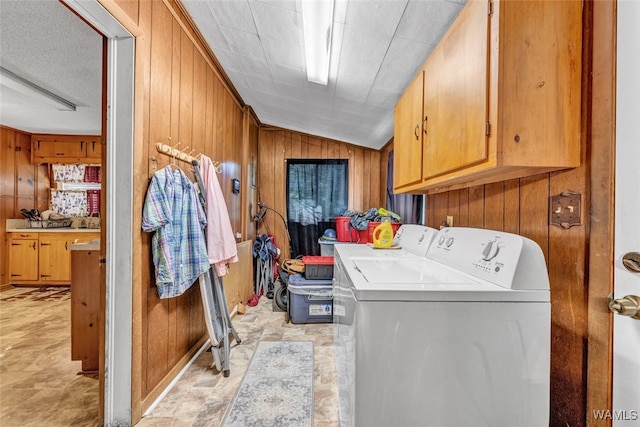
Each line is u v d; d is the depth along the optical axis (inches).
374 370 36.6
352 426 39.0
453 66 46.8
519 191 46.2
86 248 74.4
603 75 33.6
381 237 83.6
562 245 38.4
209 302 73.6
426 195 86.0
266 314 119.2
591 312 34.9
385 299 36.7
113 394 55.6
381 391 36.5
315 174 171.3
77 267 74.5
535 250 37.9
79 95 117.6
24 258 159.9
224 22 76.2
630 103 31.3
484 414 36.5
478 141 39.4
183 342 76.8
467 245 49.7
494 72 36.1
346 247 85.0
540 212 41.9
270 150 171.0
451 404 36.6
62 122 152.2
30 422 57.8
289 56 82.7
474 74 40.4
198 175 75.4
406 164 71.3
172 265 62.8
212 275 78.0
